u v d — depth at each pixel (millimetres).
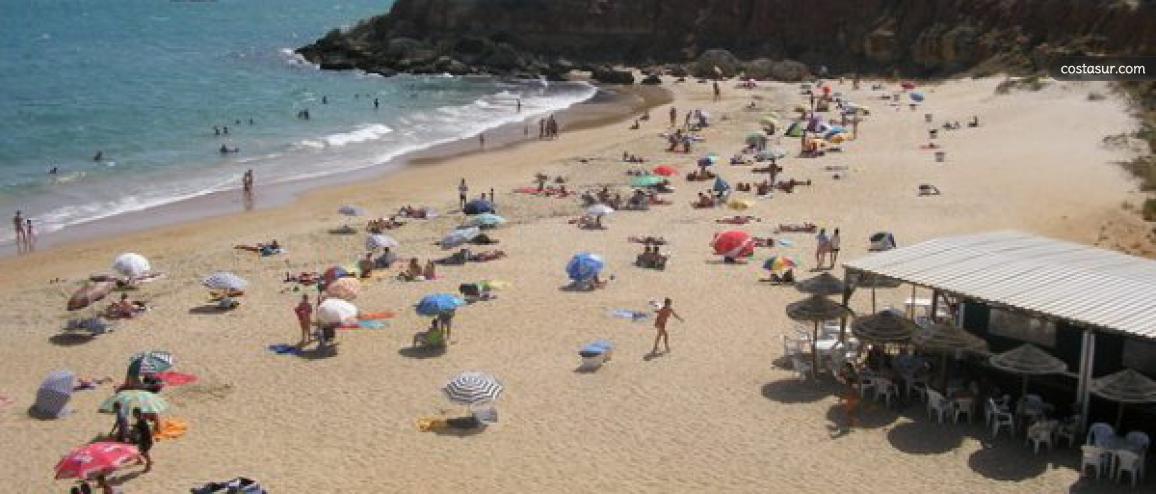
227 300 32812
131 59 121562
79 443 23062
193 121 75000
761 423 23641
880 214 44219
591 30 113500
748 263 36906
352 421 24078
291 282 35562
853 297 32562
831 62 103750
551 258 37969
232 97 88875
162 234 44031
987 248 26594
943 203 45719
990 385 24078
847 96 85250
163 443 22891
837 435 22938
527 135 71250
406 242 40938
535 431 23453
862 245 39312
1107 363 21969
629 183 52125
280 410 24719
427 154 63750
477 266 36969
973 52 93625
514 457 22203
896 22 100750
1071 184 48219
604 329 30156
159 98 87500
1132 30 83500
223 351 28703
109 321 31375
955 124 66188
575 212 45625
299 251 39906
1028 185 48406
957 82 89688
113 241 42938
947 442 22422
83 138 67188
